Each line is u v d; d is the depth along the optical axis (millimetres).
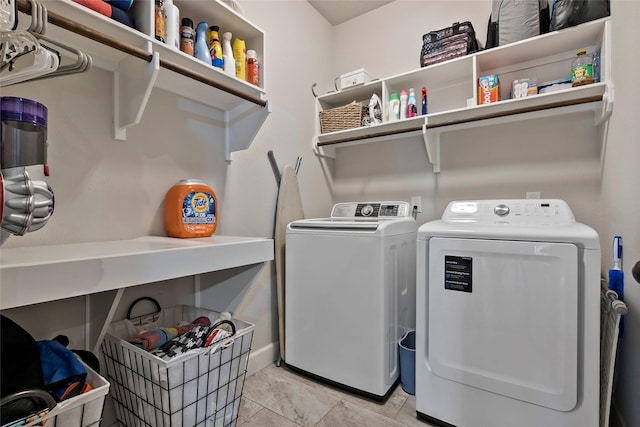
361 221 1896
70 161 1157
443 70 2068
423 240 1435
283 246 2021
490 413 1280
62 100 1139
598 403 1111
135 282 916
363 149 2637
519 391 1217
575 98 1669
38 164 728
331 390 1676
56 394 816
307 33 2463
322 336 1728
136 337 1272
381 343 1546
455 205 1675
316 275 1748
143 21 1126
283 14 2219
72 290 784
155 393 1099
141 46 1132
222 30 1565
